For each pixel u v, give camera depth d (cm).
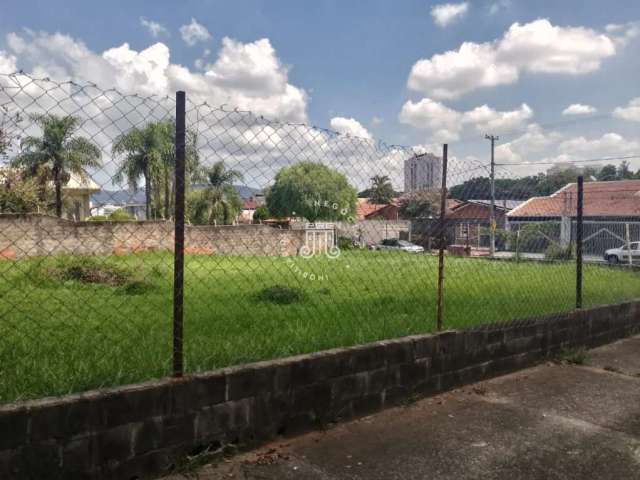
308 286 707
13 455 229
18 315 506
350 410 356
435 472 289
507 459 307
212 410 289
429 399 405
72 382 286
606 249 1731
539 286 808
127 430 259
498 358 468
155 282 678
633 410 395
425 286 738
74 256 592
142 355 349
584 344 579
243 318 511
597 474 293
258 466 288
